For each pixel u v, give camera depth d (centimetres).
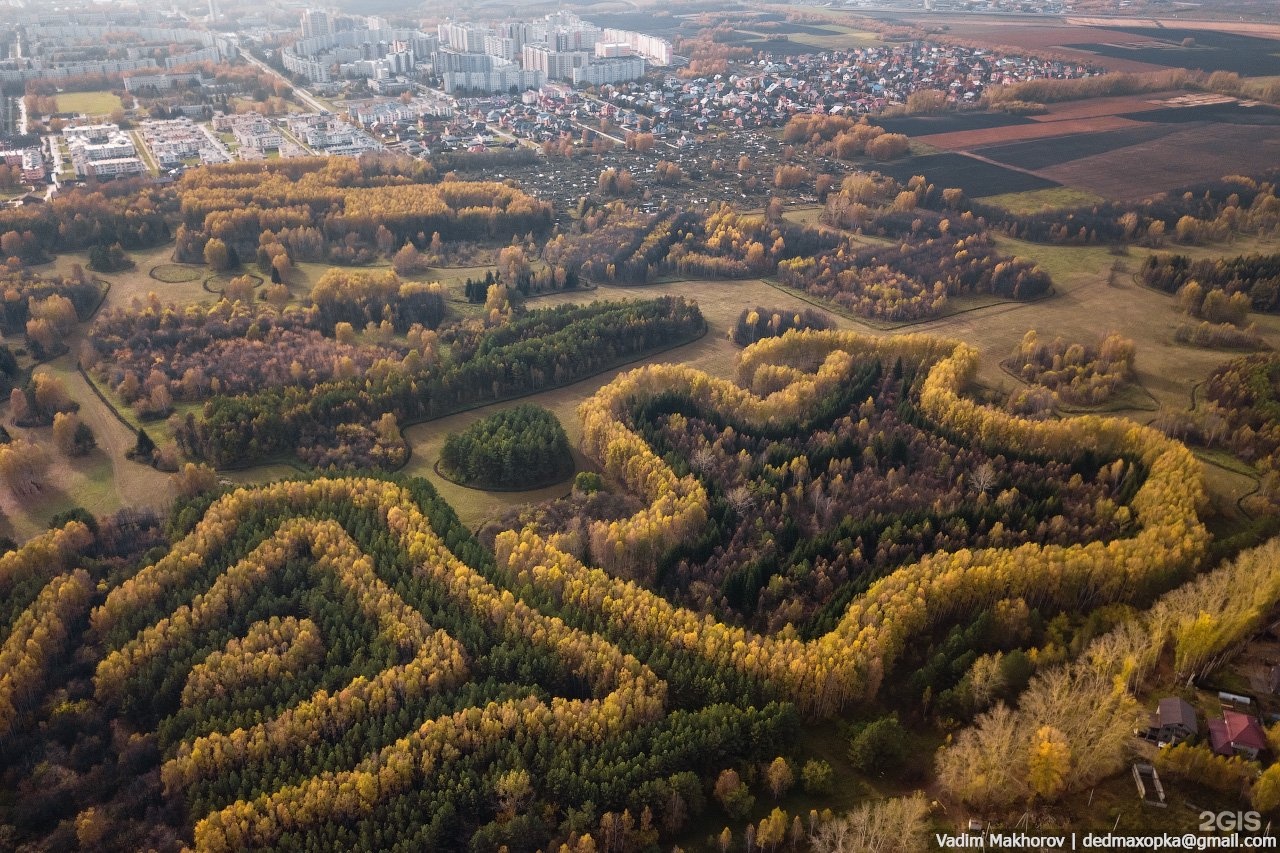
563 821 18738
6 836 19088
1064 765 18225
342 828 18550
